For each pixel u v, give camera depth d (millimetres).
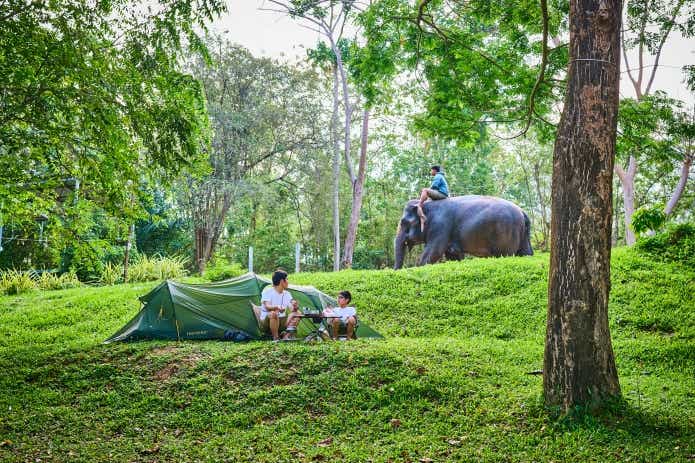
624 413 6734
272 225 40188
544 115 12312
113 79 10039
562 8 10977
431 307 13000
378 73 11844
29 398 7906
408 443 6367
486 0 11188
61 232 11750
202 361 8719
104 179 10367
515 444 6234
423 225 17969
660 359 9500
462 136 12000
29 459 6168
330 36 28062
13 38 9422
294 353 8711
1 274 19906
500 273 14367
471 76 11711
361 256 40031
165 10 10266
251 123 30359
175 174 11000
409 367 8211
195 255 33219
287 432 6777
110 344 10039
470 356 9125
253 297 10742
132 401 7781
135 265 21562
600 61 6988
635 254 14430
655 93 12078
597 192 6918
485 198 17938
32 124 10305
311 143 32375
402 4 11359
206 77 30000
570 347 6871
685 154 14125
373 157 41969
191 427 7059
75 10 9820
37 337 12234
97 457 6250
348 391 7645
